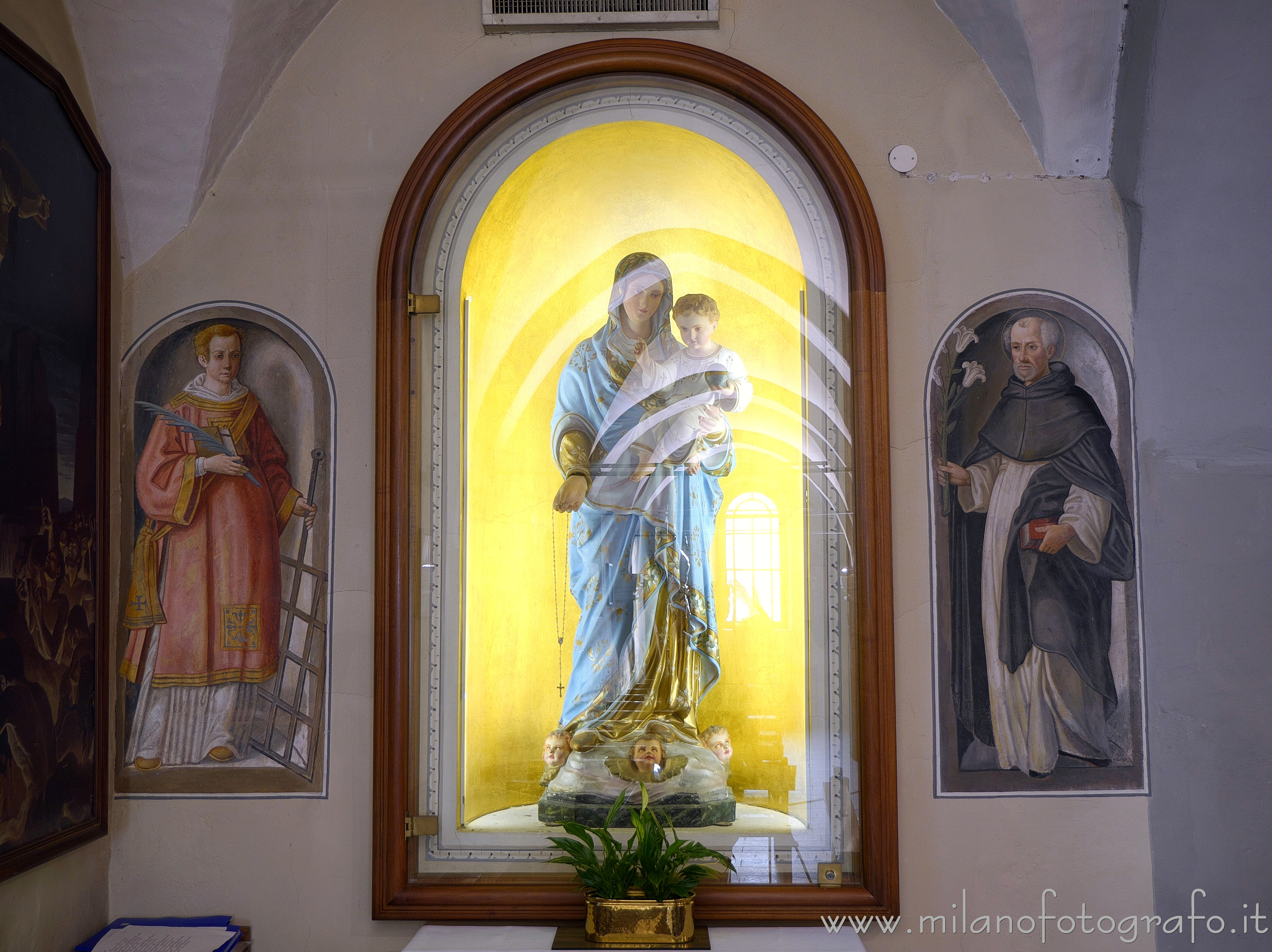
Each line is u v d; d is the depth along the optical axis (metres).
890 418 2.95
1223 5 2.79
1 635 2.34
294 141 3.06
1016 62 2.96
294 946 2.83
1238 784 2.81
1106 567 2.88
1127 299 2.96
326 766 2.88
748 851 2.82
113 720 2.87
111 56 2.88
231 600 2.92
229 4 2.81
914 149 3.03
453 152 2.99
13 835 2.37
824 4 3.07
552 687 2.97
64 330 2.68
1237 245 2.89
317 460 2.97
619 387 3.11
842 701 2.86
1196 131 2.88
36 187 2.55
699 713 2.93
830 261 2.98
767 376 3.02
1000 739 2.85
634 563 3.02
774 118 2.99
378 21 3.09
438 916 2.76
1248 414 2.87
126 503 2.93
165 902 2.85
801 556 2.93
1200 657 2.85
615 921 2.56
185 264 3.02
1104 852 2.81
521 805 2.90
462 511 2.96
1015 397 2.94
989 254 2.99
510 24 3.04
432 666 2.89
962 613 2.88
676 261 3.12
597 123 3.04
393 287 2.96
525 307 3.12
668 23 3.04
